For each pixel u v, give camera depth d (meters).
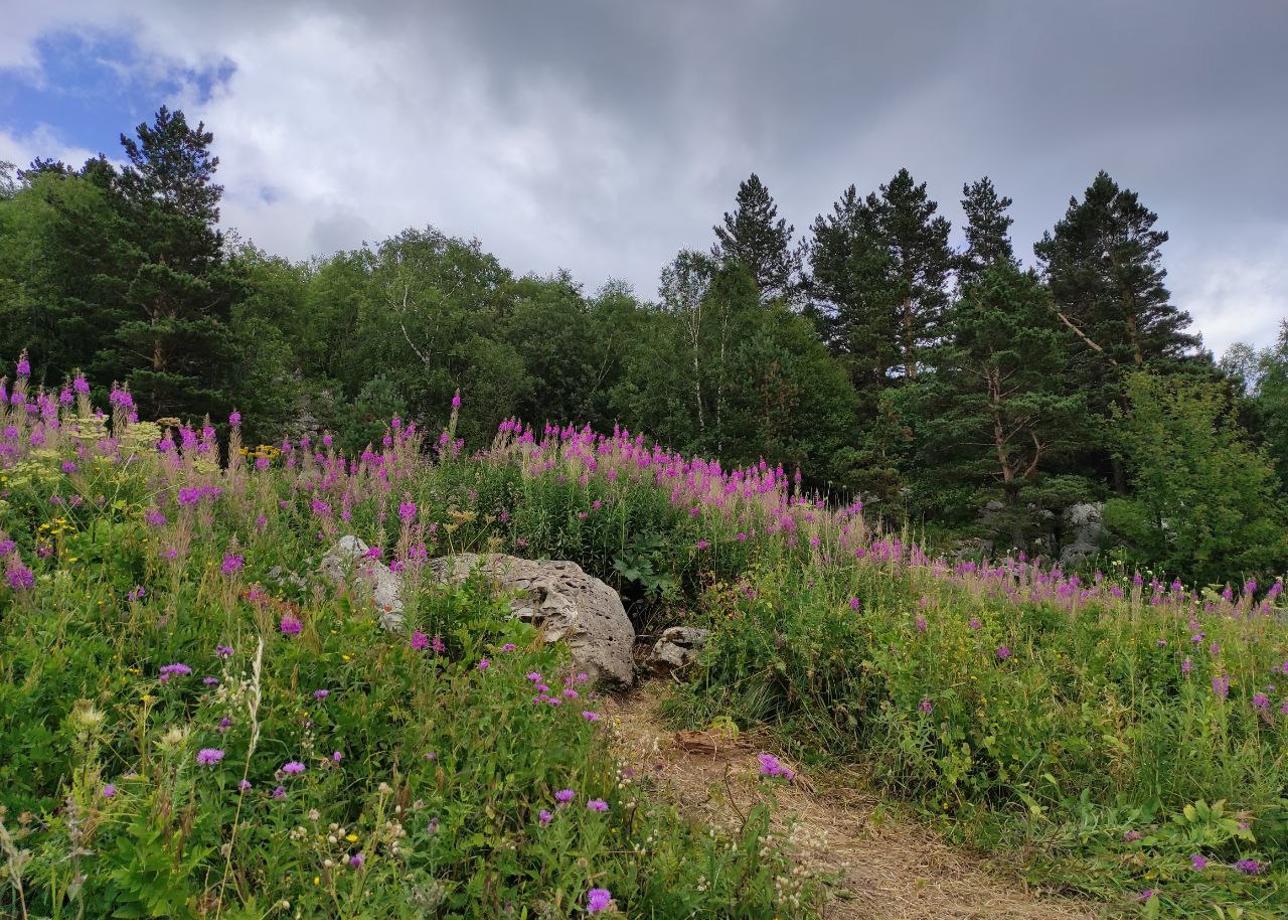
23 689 2.82
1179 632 6.14
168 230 28.88
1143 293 37.53
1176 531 23.62
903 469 30.91
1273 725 4.53
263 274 43.12
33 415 7.04
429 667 3.76
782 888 2.84
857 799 4.41
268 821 2.62
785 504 8.77
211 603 3.95
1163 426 25.62
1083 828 3.85
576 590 6.33
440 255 45.91
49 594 3.75
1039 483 28.94
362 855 2.25
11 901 2.11
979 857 3.85
